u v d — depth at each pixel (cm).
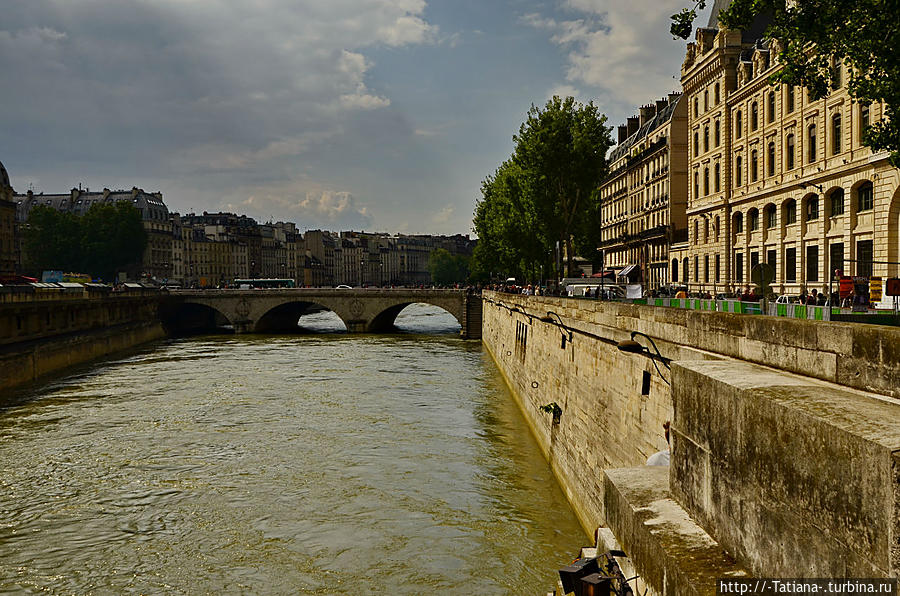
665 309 1583
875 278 2730
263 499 2728
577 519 2458
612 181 10462
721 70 6006
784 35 2334
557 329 3183
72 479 2997
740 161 5741
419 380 5666
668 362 1552
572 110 6656
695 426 716
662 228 7669
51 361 6147
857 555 455
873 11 2064
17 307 6262
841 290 2877
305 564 2164
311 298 11138
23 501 2734
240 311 11281
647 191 8650
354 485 2883
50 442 3603
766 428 570
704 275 6431
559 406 3006
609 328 2119
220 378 5781
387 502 2672
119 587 2045
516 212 8025
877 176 3819
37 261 14112
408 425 3972
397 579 2053
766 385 622
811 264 4653
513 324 5325
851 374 768
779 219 5041
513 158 7994
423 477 2977
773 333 986
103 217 14588
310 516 2548
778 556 550
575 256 10925
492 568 2098
